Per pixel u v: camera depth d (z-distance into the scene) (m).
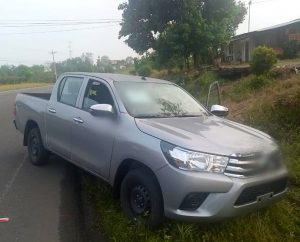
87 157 5.42
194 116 5.41
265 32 30.86
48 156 7.14
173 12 22.62
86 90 5.88
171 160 4.01
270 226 4.57
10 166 7.26
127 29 23.92
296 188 5.68
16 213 5.10
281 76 14.30
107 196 5.51
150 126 4.51
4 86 57.50
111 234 4.44
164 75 28.47
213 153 3.95
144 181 4.31
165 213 4.06
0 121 13.48
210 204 3.88
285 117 8.16
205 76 19.36
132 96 5.33
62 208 5.30
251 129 5.06
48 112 6.56
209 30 22.38
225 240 4.17
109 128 4.95
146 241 4.12
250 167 4.04
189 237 4.19
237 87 15.38
